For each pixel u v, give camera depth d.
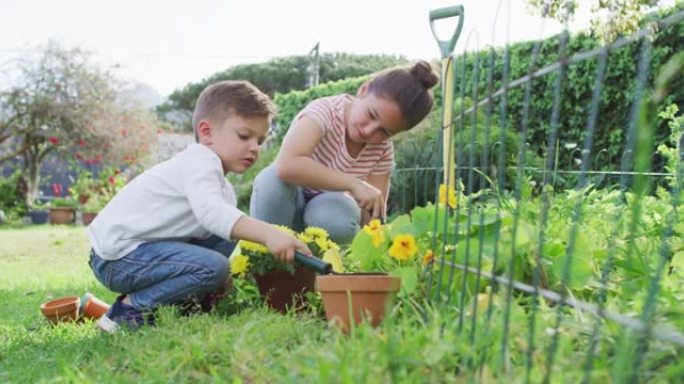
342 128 2.85
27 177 15.56
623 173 1.27
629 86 5.71
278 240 2.21
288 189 2.91
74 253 6.86
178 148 19.77
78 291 3.87
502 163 1.43
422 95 2.64
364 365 1.25
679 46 5.29
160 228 2.52
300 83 26.38
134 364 1.81
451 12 2.51
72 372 1.67
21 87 15.15
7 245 7.95
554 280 1.95
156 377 1.64
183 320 2.21
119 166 16.67
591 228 2.51
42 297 3.66
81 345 2.16
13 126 15.26
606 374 1.18
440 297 1.92
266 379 1.47
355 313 1.84
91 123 15.57
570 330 1.46
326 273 2.15
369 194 2.65
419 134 6.14
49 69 15.26
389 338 1.31
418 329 1.66
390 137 2.79
